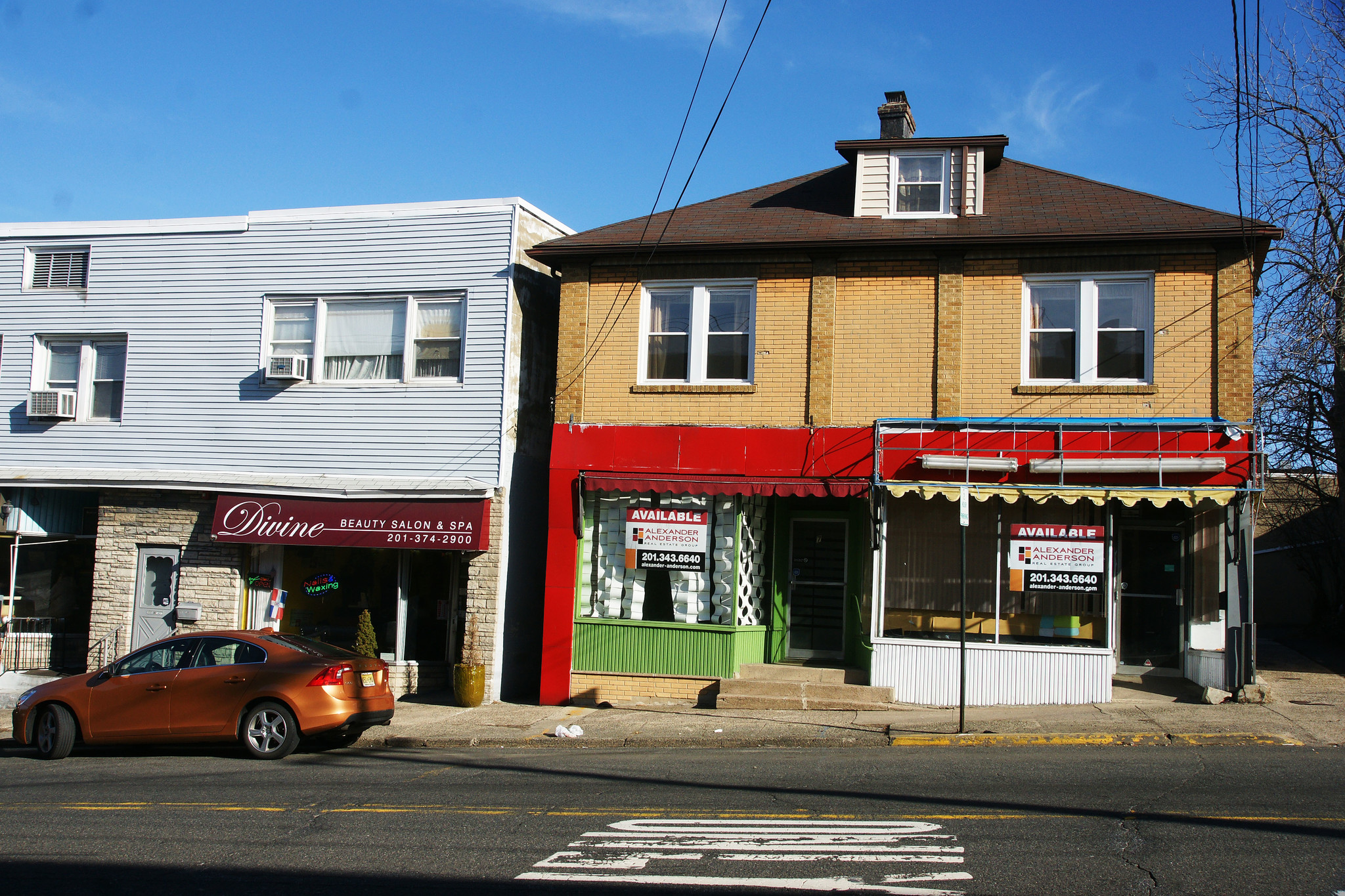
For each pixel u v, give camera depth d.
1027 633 14.75
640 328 16.50
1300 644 23.22
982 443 14.88
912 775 10.14
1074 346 15.13
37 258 19.39
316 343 17.78
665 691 15.77
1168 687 14.92
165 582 17.97
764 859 7.18
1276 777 9.69
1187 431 14.32
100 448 18.53
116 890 6.78
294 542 16.91
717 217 17.27
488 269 17.12
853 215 16.70
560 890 6.58
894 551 15.22
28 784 10.73
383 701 12.92
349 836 8.05
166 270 18.64
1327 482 25.28
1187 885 6.46
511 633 16.97
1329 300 18.19
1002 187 17.23
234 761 12.05
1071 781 9.65
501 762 11.73
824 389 15.63
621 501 16.30
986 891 6.41
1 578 19.22
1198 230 14.45
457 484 16.72
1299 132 18.14
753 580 16.28
